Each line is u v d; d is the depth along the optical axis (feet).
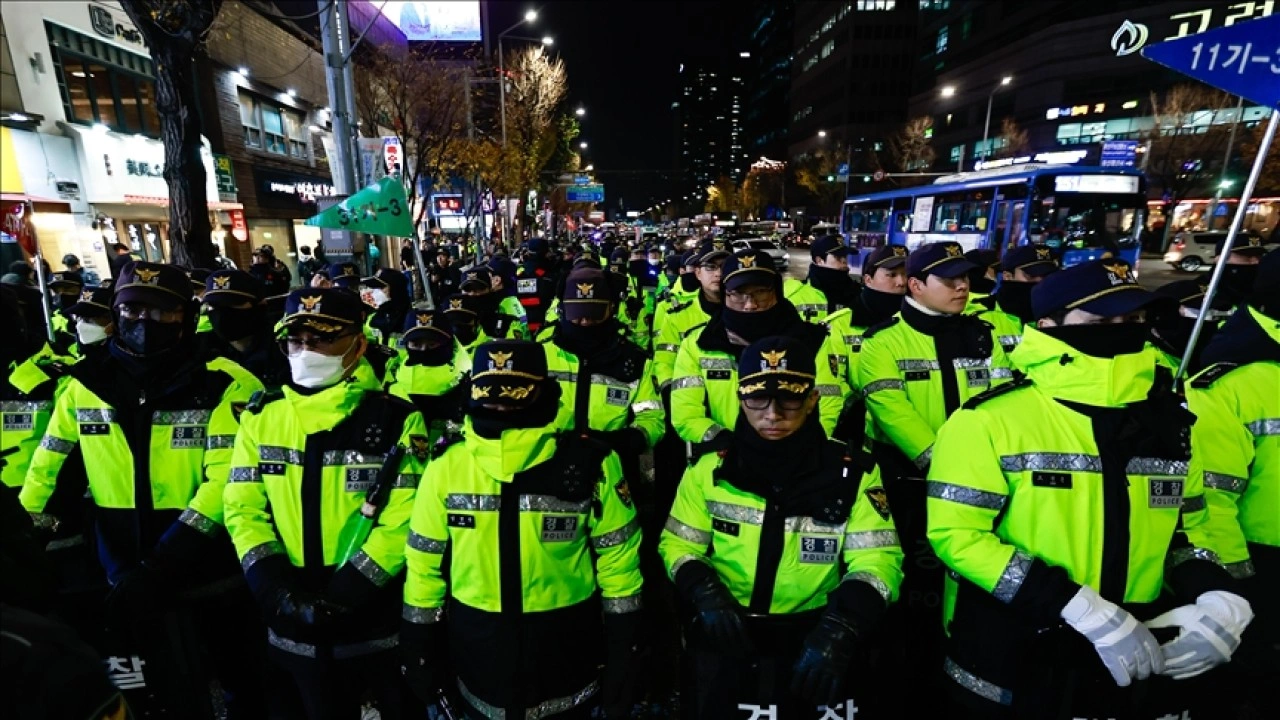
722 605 6.20
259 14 65.46
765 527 6.50
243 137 63.36
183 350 8.34
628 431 11.47
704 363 10.93
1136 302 5.42
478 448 6.35
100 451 8.15
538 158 98.02
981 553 5.83
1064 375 5.86
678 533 7.09
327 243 33.91
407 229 17.12
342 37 33.78
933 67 198.29
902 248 13.33
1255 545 7.68
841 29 234.58
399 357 14.98
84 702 3.62
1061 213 46.44
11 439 9.35
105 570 8.73
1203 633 5.34
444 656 6.95
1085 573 5.78
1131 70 130.93
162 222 49.90
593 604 6.87
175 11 21.59
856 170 207.82
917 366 10.17
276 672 7.75
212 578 8.22
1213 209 100.42
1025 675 5.99
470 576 6.44
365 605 6.95
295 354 7.28
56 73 40.68
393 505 7.13
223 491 7.64
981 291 19.94
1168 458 5.74
